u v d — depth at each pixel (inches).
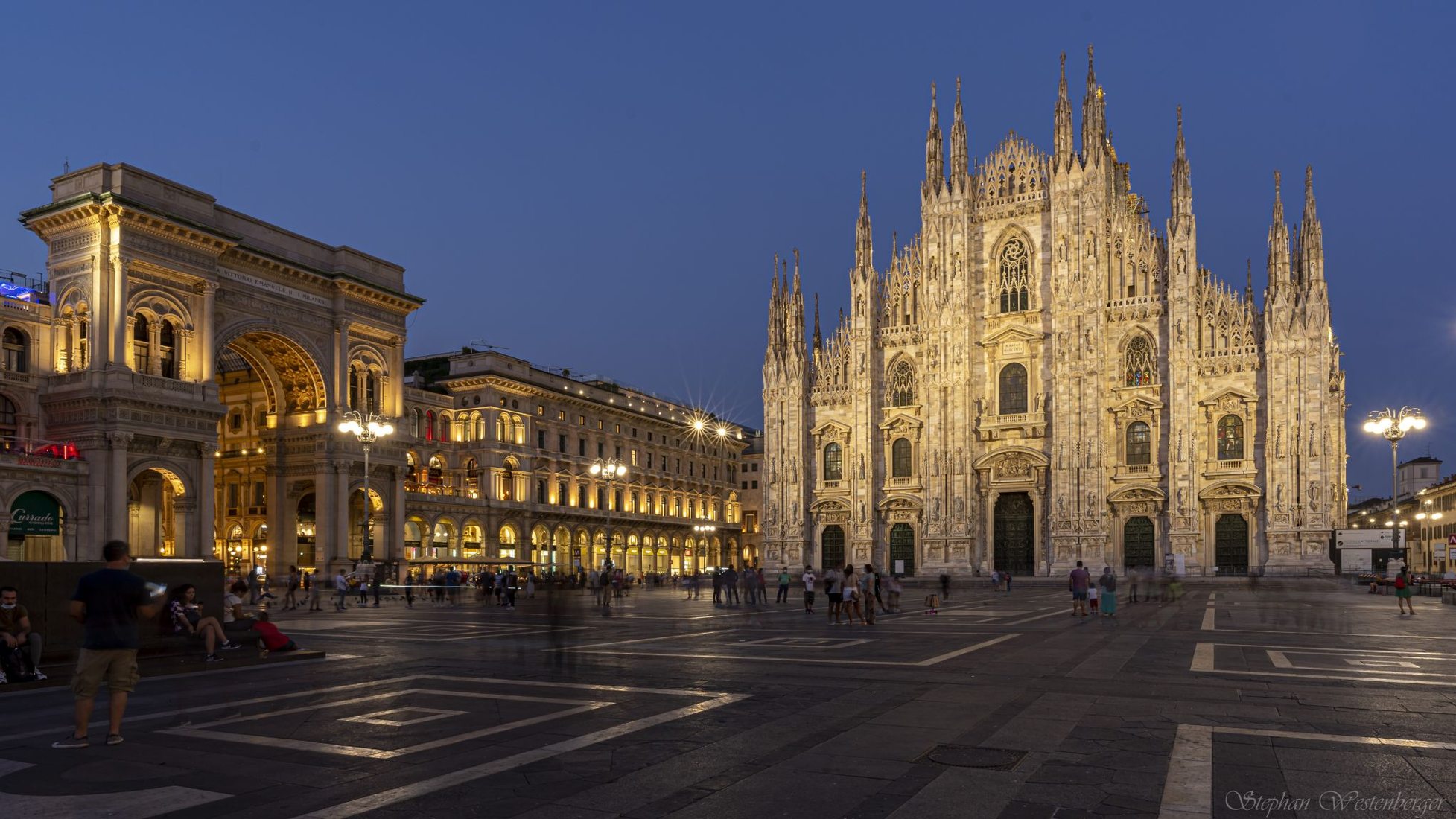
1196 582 3014.3
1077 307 3383.4
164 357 2704.2
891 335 3737.7
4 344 2561.5
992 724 581.6
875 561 3678.6
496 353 4128.9
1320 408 3085.6
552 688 741.3
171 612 903.7
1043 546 3432.6
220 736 553.0
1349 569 3002.0
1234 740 530.0
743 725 581.9
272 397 3218.5
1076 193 3422.7
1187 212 3275.1
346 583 2500.0
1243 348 3225.9
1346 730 559.2
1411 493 6998.0
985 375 3558.1
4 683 757.9
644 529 4980.3
